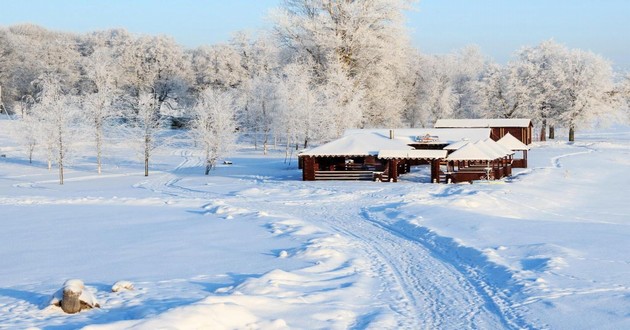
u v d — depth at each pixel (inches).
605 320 509.4
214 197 1786.4
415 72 4239.7
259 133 3720.5
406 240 1005.2
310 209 1478.8
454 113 4318.4
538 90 3993.6
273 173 2496.3
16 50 4542.3
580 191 1846.7
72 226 1225.4
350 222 1243.8
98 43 4746.6
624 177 2213.3
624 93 4210.1
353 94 3115.2
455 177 2055.9
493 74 4163.4
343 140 2265.0
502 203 1492.4
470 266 775.7
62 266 811.4
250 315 510.0
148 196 1828.2
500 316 549.3
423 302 608.1
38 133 2586.1
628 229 1040.8
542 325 510.6
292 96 3009.4
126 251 923.4
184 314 473.7
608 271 686.5
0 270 791.7
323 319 530.9
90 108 2672.2
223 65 4288.9
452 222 1130.7
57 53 4264.3
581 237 945.5
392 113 3535.9
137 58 4215.1
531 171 2310.5
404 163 2379.4
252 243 984.9
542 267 715.4
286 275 700.0
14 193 1945.1
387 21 3307.1
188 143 3747.5
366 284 687.1
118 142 2970.0
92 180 2389.3
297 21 3280.0
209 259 847.7
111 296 601.9
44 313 530.3
